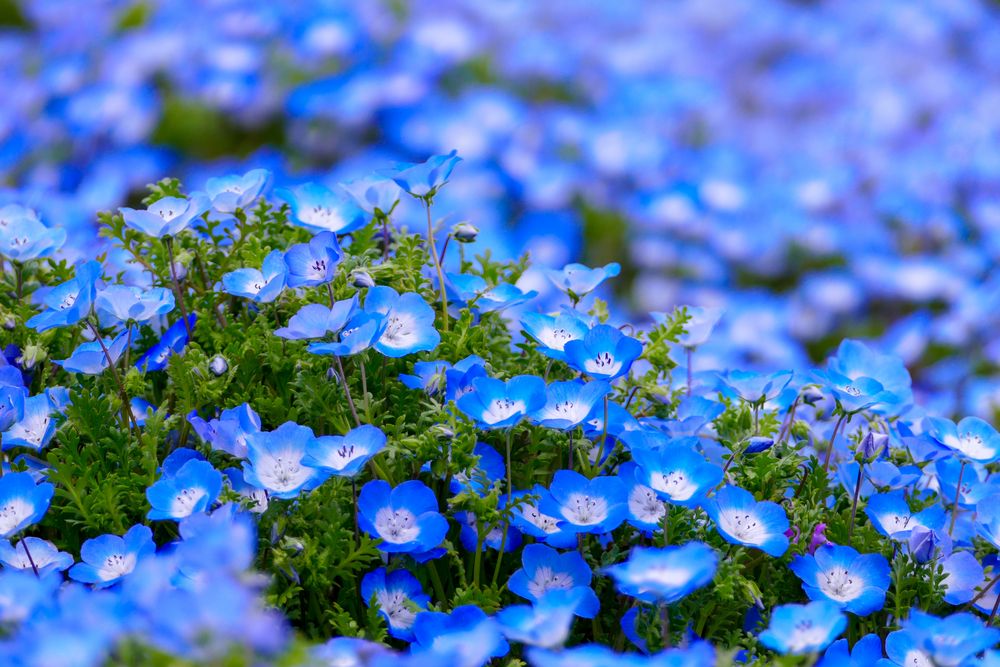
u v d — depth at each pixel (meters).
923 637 1.12
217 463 1.19
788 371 1.20
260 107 2.26
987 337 1.91
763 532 1.17
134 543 1.16
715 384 1.28
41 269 1.27
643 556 1.10
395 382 1.21
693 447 1.18
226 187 1.26
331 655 1.11
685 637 1.16
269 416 1.21
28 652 1.05
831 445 1.22
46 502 1.15
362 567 1.16
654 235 2.23
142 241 1.26
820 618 1.12
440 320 1.24
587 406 1.18
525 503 1.19
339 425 1.19
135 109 2.20
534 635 1.09
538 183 2.20
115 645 1.07
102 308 1.20
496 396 1.17
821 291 2.13
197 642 1.04
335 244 1.20
